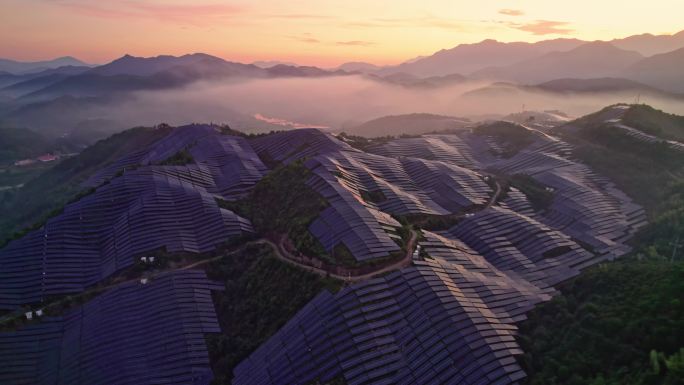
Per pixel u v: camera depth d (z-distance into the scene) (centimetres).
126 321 11262
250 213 15562
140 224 14262
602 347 8819
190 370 10094
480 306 10312
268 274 12119
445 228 15012
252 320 11106
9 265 13200
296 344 9550
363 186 16112
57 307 12150
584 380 8175
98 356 10612
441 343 9081
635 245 15088
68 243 14100
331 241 12162
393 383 8531
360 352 8881
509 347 9288
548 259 13888
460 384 8425
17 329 11438
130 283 12338
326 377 8681
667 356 7800
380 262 11088
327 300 10025
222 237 14088
